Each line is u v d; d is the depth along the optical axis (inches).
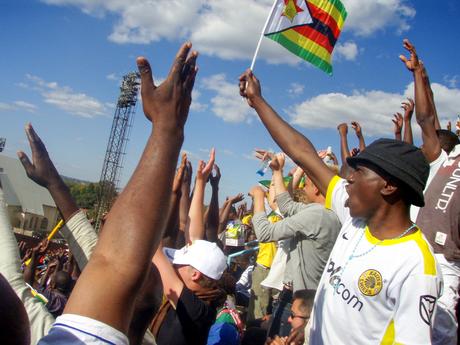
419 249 82.2
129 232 45.5
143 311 74.5
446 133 167.6
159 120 49.8
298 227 157.9
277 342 147.3
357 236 92.4
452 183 148.6
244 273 319.3
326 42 170.1
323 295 91.7
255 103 121.3
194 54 51.6
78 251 91.5
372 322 82.6
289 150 115.7
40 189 1000.2
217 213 195.0
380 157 86.6
